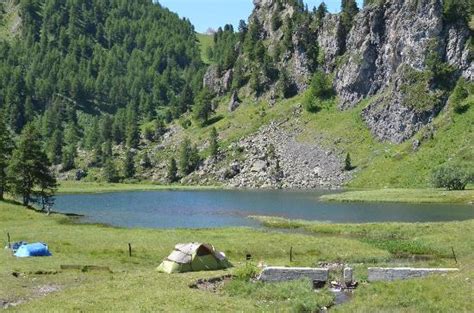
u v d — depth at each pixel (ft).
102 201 516.73
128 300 109.91
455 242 199.00
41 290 124.67
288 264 168.25
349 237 243.19
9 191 358.43
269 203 473.67
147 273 143.54
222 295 119.44
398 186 615.57
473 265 139.33
